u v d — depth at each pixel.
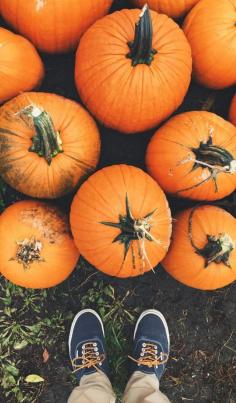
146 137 1.02
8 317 1.05
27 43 0.85
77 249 0.88
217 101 1.04
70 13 0.81
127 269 0.78
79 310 1.07
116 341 1.07
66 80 1.01
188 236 0.84
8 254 0.81
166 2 0.86
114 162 1.02
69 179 0.80
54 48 0.90
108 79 0.76
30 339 1.06
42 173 0.78
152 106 0.79
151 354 1.04
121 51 0.75
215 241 0.80
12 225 0.82
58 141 0.75
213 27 0.82
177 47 0.77
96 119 0.90
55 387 1.07
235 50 0.83
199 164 0.79
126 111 0.80
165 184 0.86
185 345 1.09
